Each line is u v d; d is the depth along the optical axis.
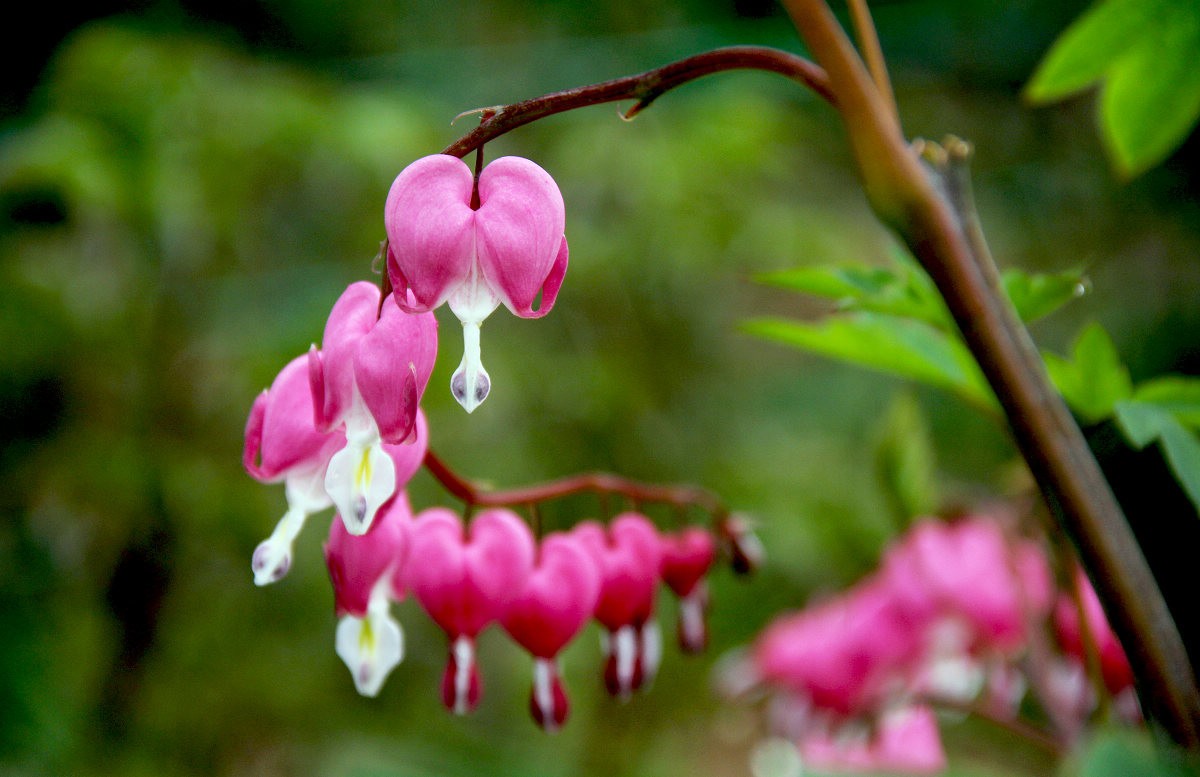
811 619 0.57
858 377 1.07
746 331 0.49
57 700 0.74
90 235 0.84
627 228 0.89
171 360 0.84
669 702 0.84
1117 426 0.46
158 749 0.79
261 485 0.85
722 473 0.89
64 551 0.80
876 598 0.55
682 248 0.89
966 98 1.26
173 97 0.81
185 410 0.85
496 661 0.90
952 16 1.22
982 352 0.42
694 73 0.42
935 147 0.42
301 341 0.80
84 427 0.82
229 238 0.86
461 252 0.41
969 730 0.77
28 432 0.82
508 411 0.86
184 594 0.84
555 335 0.91
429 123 0.93
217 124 0.82
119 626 0.79
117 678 0.79
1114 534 0.42
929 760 0.55
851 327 0.48
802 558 0.84
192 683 0.81
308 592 0.86
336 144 0.83
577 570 0.46
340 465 0.41
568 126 0.95
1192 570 0.69
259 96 0.83
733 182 0.93
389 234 0.41
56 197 0.82
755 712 0.70
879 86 0.42
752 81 1.01
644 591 0.48
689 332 0.96
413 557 0.45
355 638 0.43
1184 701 0.41
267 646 0.84
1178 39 0.48
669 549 0.49
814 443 0.96
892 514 0.55
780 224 0.92
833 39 0.41
